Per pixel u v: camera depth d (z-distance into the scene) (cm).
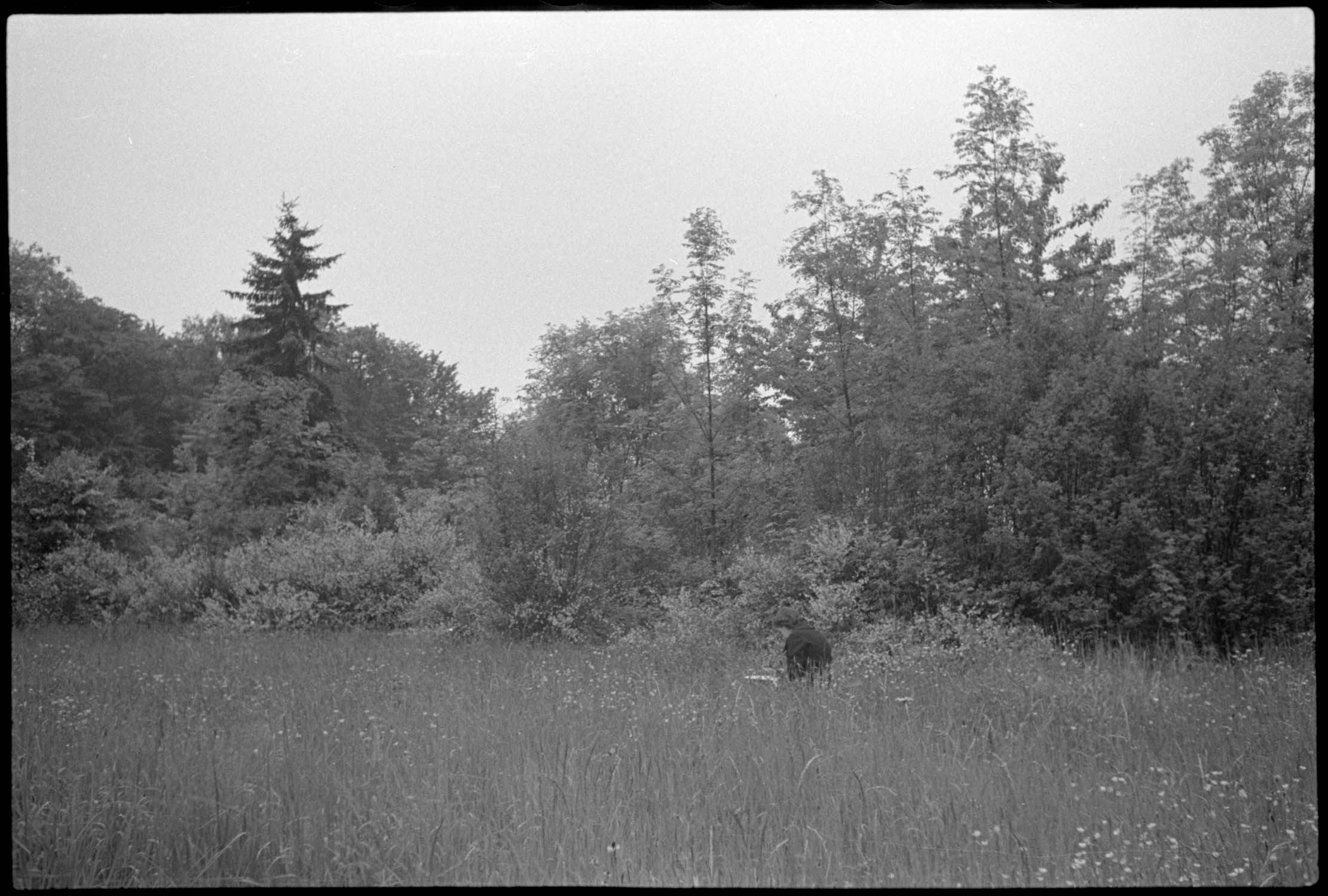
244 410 3409
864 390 2134
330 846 610
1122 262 1986
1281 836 627
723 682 1109
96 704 1003
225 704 1028
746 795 677
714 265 2225
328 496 3369
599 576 1903
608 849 593
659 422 2434
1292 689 1023
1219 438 1536
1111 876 571
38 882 576
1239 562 1518
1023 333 1706
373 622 2234
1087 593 1513
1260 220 1886
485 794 685
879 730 845
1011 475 1588
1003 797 666
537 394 2648
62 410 4303
